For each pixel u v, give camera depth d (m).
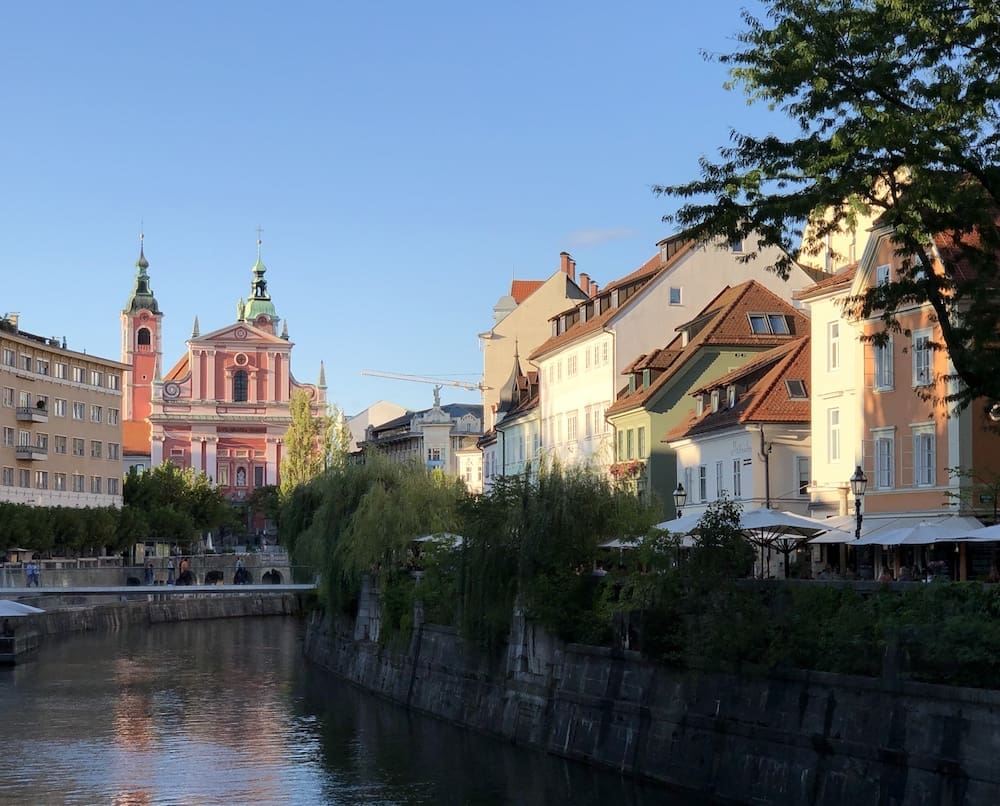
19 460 135.38
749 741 37.91
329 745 52.53
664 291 88.44
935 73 33.94
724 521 42.12
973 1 32.72
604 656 46.00
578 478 52.44
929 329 53.69
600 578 49.34
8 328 137.25
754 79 34.22
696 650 39.81
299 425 162.62
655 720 42.44
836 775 34.44
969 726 30.66
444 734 54.22
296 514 85.44
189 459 195.75
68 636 104.69
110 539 132.25
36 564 110.25
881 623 34.16
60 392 144.12
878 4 33.50
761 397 67.44
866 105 33.53
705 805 39.06
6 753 51.62
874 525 56.66
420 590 62.91
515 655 52.38
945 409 52.50
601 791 41.75
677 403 79.69
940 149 32.94
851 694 34.50
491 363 122.62
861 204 33.62
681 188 35.59
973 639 31.38
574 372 95.31
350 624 75.94
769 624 38.44
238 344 198.00
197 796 43.88
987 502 49.16
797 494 66.81
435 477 73.25
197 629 114.06
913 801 31.89
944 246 50.59
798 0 34.47
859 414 57.97
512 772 45.69
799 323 81.69
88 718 60.31
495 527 52.62
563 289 123.56
